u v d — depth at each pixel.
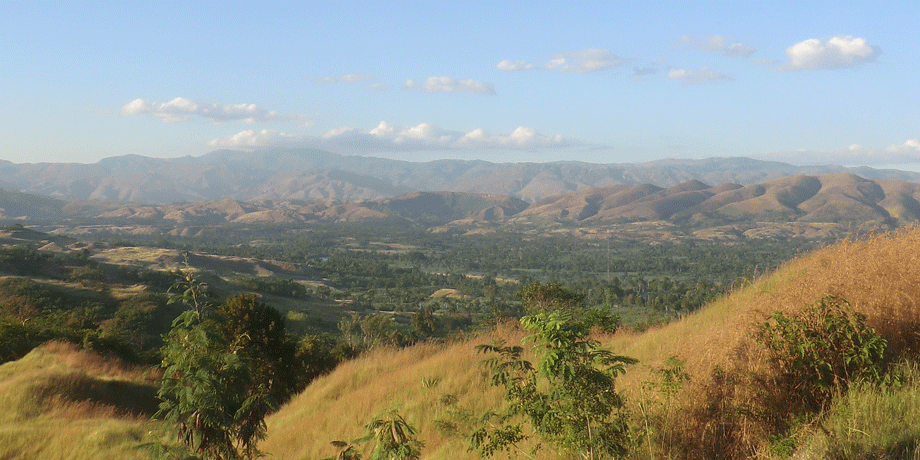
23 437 12.46
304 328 88.00
